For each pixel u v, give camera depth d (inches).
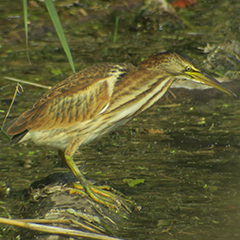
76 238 236.1
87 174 323.0
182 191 297.9
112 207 271.3
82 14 685.9
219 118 419.2
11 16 674.2
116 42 620.7
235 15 697.6
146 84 289.6
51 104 284.2
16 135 287.7
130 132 398.0
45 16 673.6
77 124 282.7
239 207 276.1
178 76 294.4
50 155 362.6
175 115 430.3
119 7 699.4
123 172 326.3
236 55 535.2
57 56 579.5
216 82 293.3
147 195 293.7
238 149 357.4
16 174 328.8
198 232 250.5
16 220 224.8
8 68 540.7
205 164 335.3
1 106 445.1
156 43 614.5
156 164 338.0
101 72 290.7
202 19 686.5
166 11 684.1
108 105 283.1
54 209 257.6
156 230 253.4
